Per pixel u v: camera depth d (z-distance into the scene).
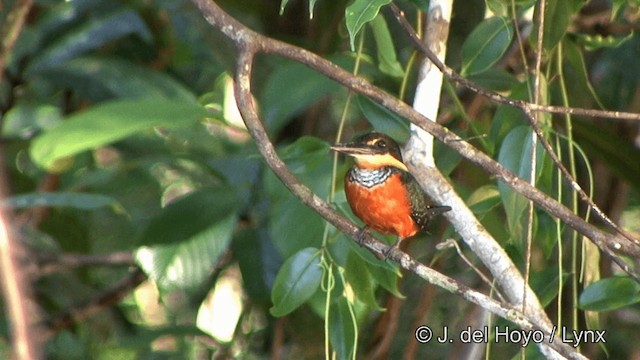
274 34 12.09
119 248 12.41
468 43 8.02
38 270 10.70
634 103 11.09
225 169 9.55
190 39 11.69
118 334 12.23
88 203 8.16
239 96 6.73
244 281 9.73
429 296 10.98
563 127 9.92
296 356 11.75
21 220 11.65
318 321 9.84
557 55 8.72
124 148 9.90
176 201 8.77
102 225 12.40
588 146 10.00
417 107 7.80
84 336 12.08
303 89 8.98
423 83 7.80
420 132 7.77
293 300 7.57
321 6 11.58
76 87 10.01
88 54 11.52
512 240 7.55
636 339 12.04
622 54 11.26
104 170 10.16
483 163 6.59
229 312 12.87
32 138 10.52
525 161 7.43
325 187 8.36
